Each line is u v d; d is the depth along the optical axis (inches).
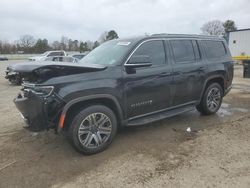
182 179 135.1
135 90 181.3
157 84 193.5
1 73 829.8
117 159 159.2
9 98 362.3
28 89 155.9
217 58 247.3
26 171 147.9
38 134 202.8
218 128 210.4
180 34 222.2
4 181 138.2
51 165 154.0
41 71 150.9
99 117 167.0
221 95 255.1
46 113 151.3
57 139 192.1
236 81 529.7
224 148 170.9
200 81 227.5
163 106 203.3
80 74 160.7
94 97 161.3
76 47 2859.3
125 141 186.5
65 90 152.6
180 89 211.3
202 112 248.1
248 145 175.2
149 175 139.8
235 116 245.9
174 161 154.5
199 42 233.6
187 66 215.0
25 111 156.5
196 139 187.5
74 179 138.6
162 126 218.1
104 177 139.4
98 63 185.8
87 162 156.6
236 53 1045.8
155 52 197.0
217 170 143.0
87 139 162.6
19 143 187.3
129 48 183.6
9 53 3137.3
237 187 127.4
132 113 184.2
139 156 162.4
